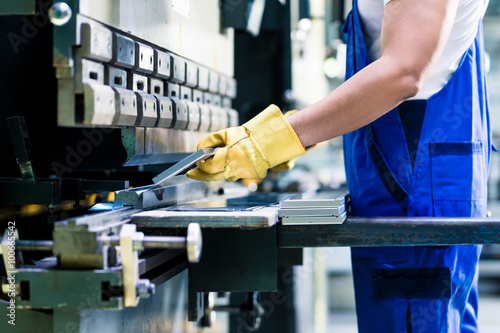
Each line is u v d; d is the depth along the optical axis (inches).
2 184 53.2
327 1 201.8
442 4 50.8
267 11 140.1
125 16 53.1
